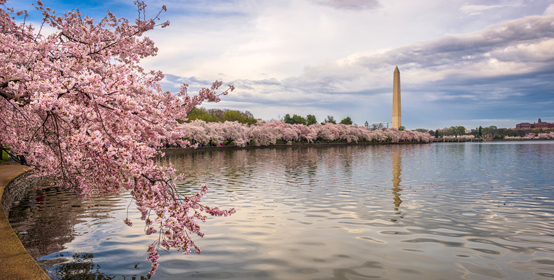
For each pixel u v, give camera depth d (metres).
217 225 11.96
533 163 37.84
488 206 15.03
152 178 6.06
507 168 32.38
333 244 9.87
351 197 17.31
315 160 43.62
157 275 7.69
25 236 10.76
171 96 7.14
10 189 15.48
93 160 5.75
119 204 15.71
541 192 18.78
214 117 107.31
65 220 12.77
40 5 8.33
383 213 13.73
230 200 16.53
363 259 8.70
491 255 8.98
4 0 8.36
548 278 7.56
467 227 11.64
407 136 138.12
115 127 5.43
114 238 10.49
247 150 74.38
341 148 87.25
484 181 23.34
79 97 5.51
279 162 40.28
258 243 9.96
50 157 10.25
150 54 8.79
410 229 11.41
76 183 9.45
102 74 7.28
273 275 7.71
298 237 10.55
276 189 19.92
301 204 15.55
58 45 6.75
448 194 18.17
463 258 8.77
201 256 8.92
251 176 26.36
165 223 5.70
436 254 9.05
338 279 7.51
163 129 6.23
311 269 8.05
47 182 23.06
